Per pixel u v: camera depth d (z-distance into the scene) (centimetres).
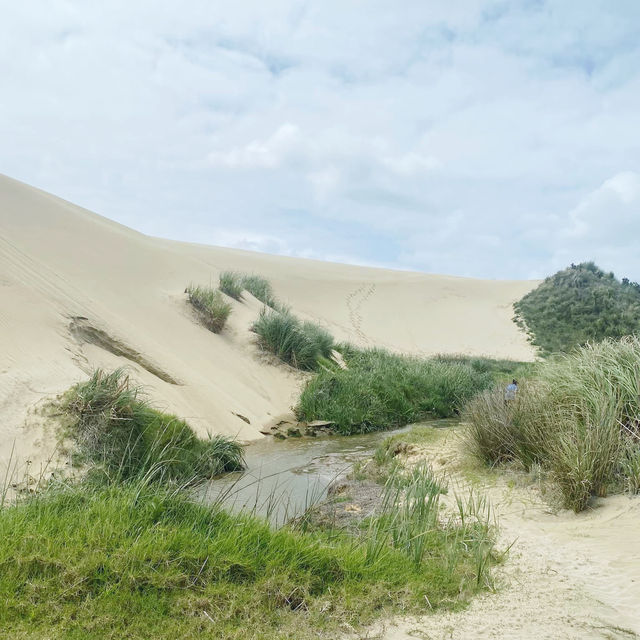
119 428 826
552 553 523
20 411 827
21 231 1783
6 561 396
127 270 1819
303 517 621
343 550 490
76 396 845
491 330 3525
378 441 1214
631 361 834
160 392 1127
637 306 3519
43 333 1077
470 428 904
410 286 4250
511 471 779
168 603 389
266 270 4062
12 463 743
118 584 393
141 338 1329
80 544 428
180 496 526
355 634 381
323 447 1141
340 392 1457
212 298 1725
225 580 422
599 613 410
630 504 615
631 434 729
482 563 488
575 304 3616
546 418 775
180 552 434
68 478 719
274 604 406
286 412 1421
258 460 1006
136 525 473
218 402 1248
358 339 3150
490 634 380
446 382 1670
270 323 1706
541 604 425
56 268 1553
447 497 711
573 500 635
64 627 352
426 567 488
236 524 498
